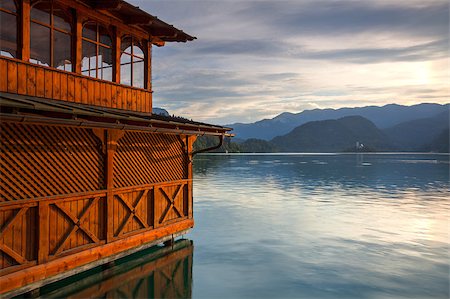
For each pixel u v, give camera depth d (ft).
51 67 29.60
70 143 28.63
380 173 170.40
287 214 66.23
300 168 202.69
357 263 38.75
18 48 27.78
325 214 66.44
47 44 34.88
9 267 24.08
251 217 63.26
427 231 53.62
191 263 38.14
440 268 37.24
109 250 31.55
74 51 32.40
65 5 31.48
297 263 38.65
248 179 134.10
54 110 23.49
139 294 29.50
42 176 26.58
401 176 154.20
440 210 71.26
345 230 53.88
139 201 35.53
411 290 31.63
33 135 25.85
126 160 34.12
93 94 33.76
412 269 36.94
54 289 28.63
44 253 26.16
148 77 41.65
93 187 30.58
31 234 25.57
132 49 39.42
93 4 33.65
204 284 32.48
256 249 43.65
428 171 185.06
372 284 32.89
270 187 109.09
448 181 131.64
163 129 33.68
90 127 26.91
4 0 27.84
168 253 40.16
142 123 31.40
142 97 40.32
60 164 27.81
